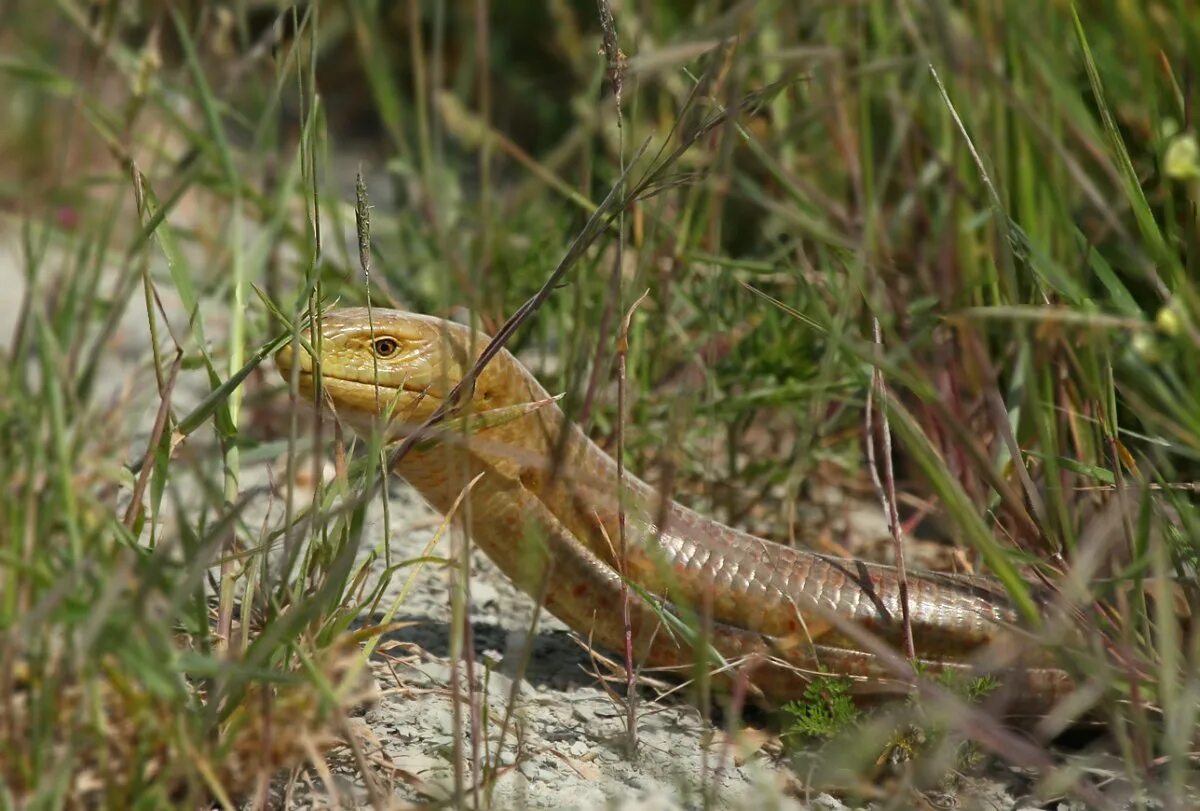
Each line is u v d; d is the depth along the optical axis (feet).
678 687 25.17
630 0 42.16
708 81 28.30
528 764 22.65
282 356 26.12
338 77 77.66
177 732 18.56
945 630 26.58
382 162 70.95
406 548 32.37
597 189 41.57
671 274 34.37
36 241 40.55
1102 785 22.88
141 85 31.83
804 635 26.25
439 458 25.68
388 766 21.52
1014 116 30.86
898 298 32.91
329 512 21.22
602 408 33.24
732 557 26.61
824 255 31.63
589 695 25.93
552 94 65.67
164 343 37.83
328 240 46.73
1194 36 27.89
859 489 34.99
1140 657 22.81
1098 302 28.50
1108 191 31.78
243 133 43.86
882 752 22.79
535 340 38.63
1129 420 29.19
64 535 23.36
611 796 21.47
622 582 24.31
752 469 34.14
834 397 32.68
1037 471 29.37
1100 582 23.91
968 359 31.22
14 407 25.96
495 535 26.68
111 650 17.66
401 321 26.53
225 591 22.15
